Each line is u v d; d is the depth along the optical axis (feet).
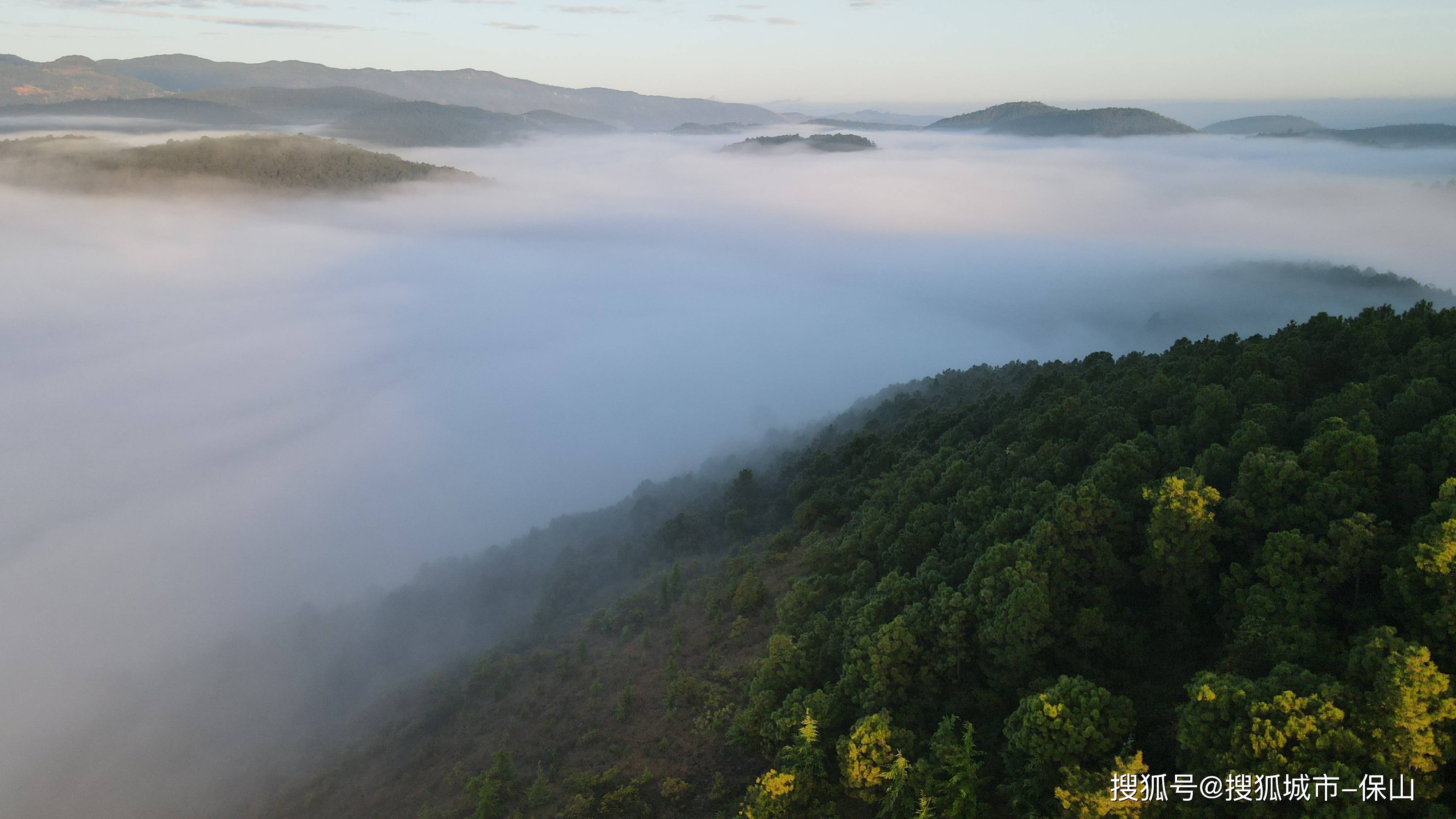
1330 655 93.91
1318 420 138.31
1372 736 80.38
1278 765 80.33
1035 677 116.26
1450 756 78.43
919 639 129.70
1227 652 109.40
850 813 115.75
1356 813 75.25
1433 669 78.28
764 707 138.82
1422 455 113.50
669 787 136.15
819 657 145.48
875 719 113.09
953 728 115.14
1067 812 90.43
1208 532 117.39
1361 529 101.30
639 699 176.45
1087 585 125.18
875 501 214.90
